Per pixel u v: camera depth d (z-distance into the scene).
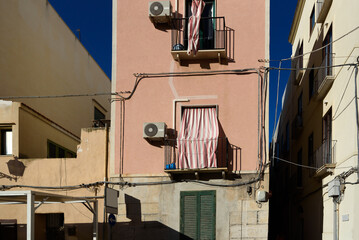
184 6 15.08
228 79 14.52
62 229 15.34
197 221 13.88
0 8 18.34
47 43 21.89
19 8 19.62
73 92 24.38
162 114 14.68
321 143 15.45
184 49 14.70
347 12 12.86
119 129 14.83
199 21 14.24
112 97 15.02
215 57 14.59
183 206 14.05
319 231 15.24
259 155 13.90
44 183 15.00
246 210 13.68
